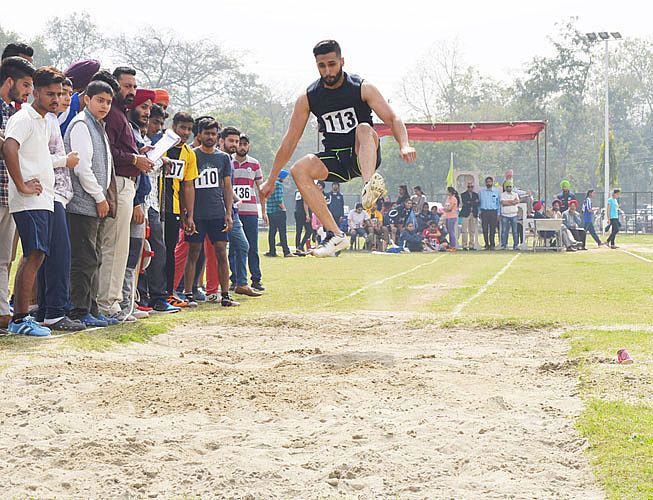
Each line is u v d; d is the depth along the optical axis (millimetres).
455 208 24172
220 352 6195
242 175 11336
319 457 3576
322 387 4793
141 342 6734
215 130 9406
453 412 4301
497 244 27438
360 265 16812
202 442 3777
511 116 74125
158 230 8750
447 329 7340
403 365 5555
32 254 6711
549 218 25203
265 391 4699
